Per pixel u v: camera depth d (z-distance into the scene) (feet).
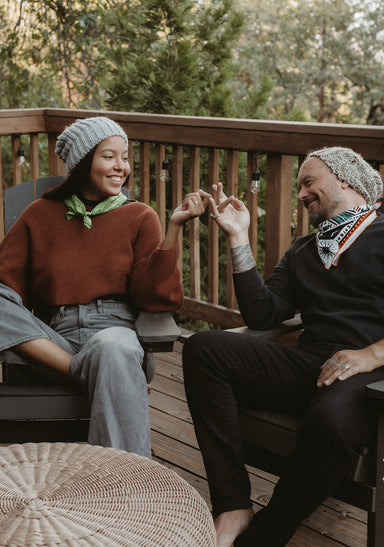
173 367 10.52
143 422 6.18
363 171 6.65
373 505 5.41
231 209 6.99
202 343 6.20
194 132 10.53
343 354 5.93
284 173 9.66
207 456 6.02
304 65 38.27
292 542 6.43
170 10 16.03
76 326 7.07
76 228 7.22
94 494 4.51
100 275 7.17
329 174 6.63
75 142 7.02
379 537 5.47
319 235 6.73
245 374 6.17
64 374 6.49
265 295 6.91
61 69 24.22
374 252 6.40
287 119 16.24
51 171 13.03
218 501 5.90
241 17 16.70
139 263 7.08
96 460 4.95
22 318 6.56
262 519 5.66
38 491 4.54
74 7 23.00
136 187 15.65
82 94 24.26
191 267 11.75
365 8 37.52
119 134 7.09
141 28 16.99
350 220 6.56
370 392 5.12
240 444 6.07
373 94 37.40
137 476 4.73
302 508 5.48
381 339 6.16
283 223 9.84
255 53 38.27
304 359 6.29
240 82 36.09
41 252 7.21
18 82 24.71
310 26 38.29
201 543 4.17
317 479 5.38
